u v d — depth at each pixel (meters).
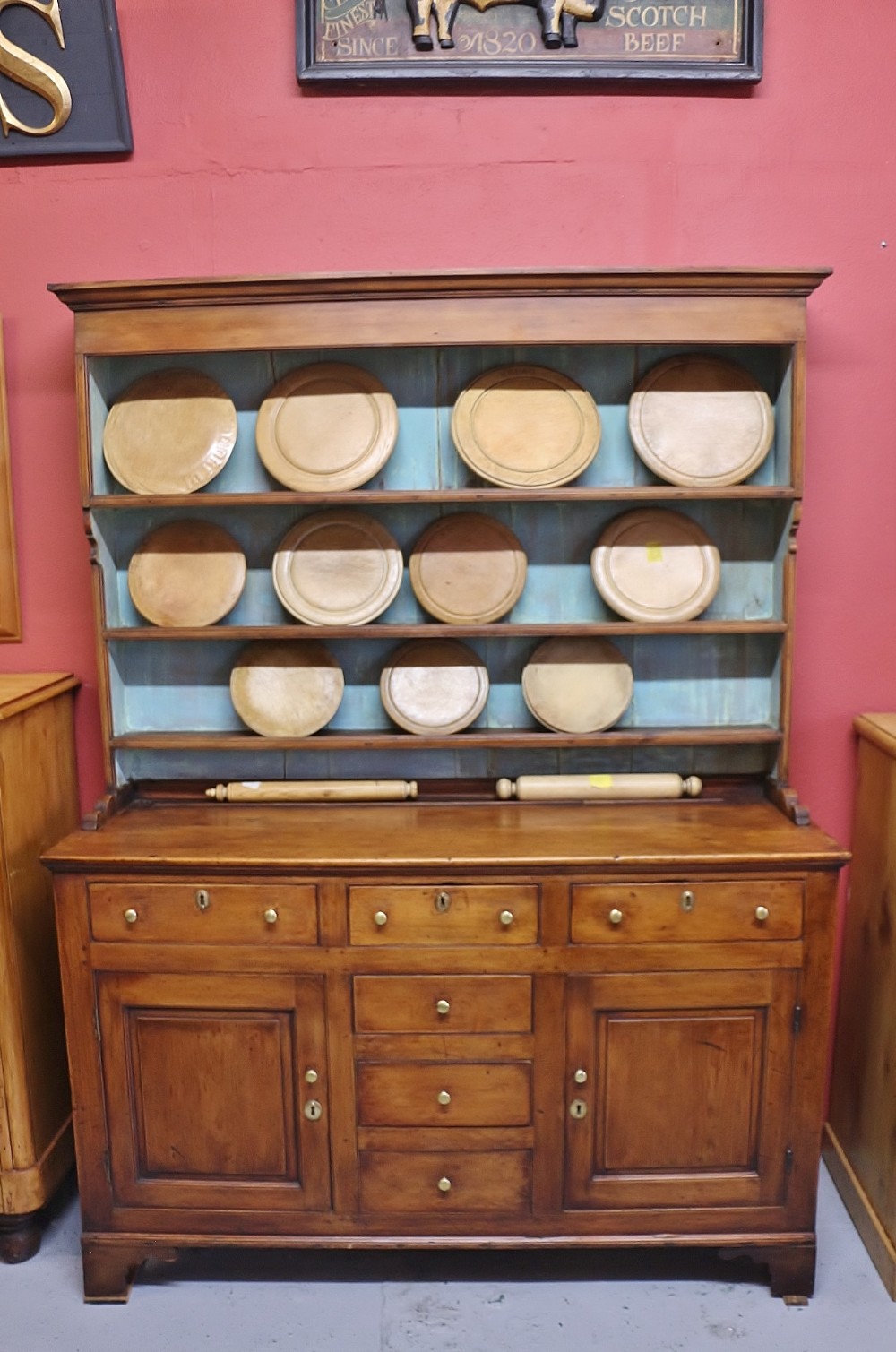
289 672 2.31
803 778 2.47
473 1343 1.97
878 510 2.38
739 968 1.99
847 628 2.41
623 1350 1.95
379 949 1.99
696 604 2.23
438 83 2.26
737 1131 2.05
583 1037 2.01
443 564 2.27
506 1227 2.07
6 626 2.44
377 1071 2.03
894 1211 2.11
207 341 2.07
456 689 2.30
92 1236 2.08
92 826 2.14
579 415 2.19
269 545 2.33
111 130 2.27
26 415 2.38
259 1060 2.04
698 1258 2.22
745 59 2.23
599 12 2.21
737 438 2.20
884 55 2.25
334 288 2.02
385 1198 2.07
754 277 2.01
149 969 2.02
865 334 2.32
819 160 2.28
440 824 2.17
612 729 2.33
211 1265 2.20
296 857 1.96
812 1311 2.06
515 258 2.31
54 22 2.22
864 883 2.36
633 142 2.28
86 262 2.33
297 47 2.23
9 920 2.13
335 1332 2.00
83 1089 2.05
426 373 2.26
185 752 2.39
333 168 2.29
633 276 2.00
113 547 2.31
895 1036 2.14
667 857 1.94
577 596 2.34
